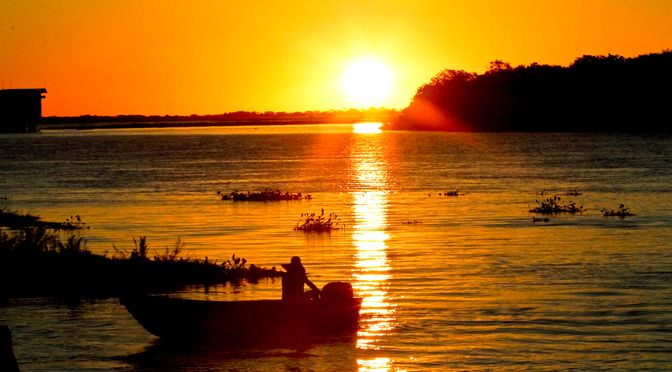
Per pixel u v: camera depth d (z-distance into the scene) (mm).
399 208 145750
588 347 62062
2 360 49312
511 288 80188
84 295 80625
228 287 82688
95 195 175625
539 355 60562
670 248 100062
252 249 103188
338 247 104062
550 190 174000
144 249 90188
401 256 97312
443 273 87312
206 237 113375
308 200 161375
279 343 65625
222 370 58875
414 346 63281
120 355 62375
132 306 65250
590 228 117812
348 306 67312
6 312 74250
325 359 61062
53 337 66625
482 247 102812
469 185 188750
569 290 79000
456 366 58750
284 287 68375
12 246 91750
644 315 69938
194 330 65000
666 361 58875
